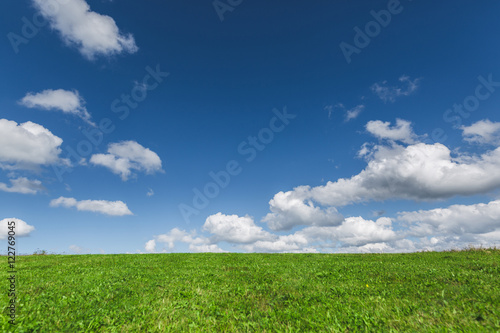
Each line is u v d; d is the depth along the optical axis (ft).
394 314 21.76
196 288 30.55
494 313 20.25
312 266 45.32
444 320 20.29
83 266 46.73
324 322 20.68
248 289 30.14
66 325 20.24
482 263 41.50
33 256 64.39
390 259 52.54
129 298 26.78
